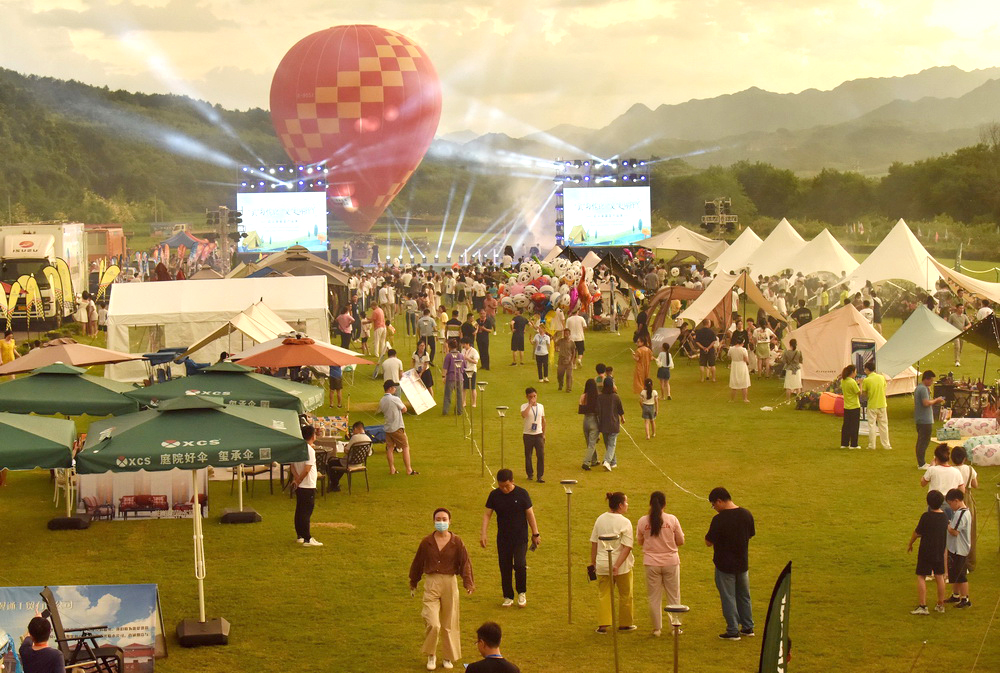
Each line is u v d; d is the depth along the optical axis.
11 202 132.62
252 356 23.52
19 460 13.31
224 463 13.05
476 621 13.40
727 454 23.19
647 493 19.88
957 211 119.00
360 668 11.95
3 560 16.05
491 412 28.94
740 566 12.45
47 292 46.03
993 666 11.61
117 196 151.75
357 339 42.59
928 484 15.01
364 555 16.28
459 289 51.22
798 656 11.98
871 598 13.96
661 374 30.61
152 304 32.09
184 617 13.58
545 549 16.45
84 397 18.64
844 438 23.62
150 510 18.47
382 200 75.56
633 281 50.09
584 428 21.97
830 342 29.70
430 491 20.31
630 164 70.38
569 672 11.63
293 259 42.34
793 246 51.22
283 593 14.52
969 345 40.09
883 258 43.38
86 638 11.30
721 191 134.38
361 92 70.00
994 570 15.17
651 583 12.67
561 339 32.06
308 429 16.83
